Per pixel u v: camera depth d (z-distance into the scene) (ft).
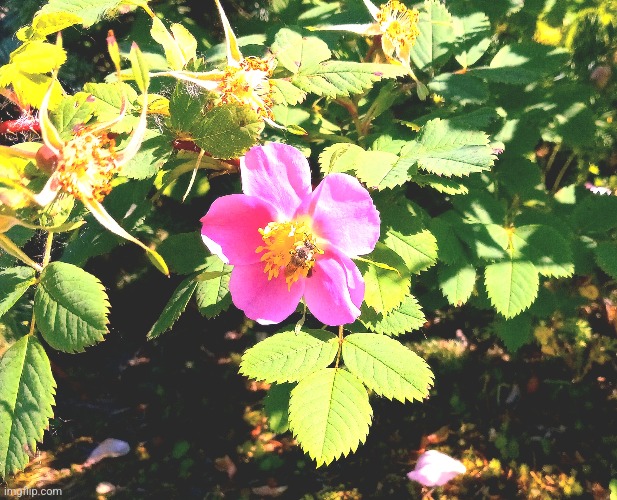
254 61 0.59
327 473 1.23
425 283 0.97
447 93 0.83
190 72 0.57
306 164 0.59
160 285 1.26
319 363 0.61
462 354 1.35
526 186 0.95
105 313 0.54
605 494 1.17
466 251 0.88
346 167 0.68
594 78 1.16
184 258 0.77
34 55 0.55
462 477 1.20
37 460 1.26
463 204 0.91
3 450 0.53
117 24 1.03
